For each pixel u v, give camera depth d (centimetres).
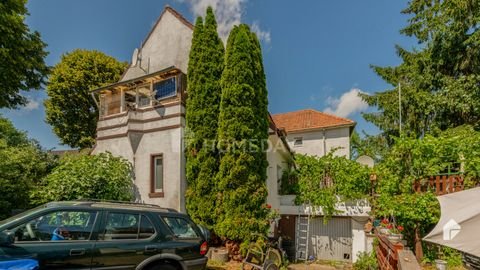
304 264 1194
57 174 1037
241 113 1010
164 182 1096
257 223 939
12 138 1459
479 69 1364
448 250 929
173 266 533
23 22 1070
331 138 2203
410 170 1065
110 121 1267
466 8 1265
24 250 409
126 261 479
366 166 1238
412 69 1681
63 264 428
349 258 1311
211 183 1026
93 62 2208
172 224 559
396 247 533
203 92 1088
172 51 1328
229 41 1093
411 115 1620
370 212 1142
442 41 1434
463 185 989
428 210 954
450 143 1031
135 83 1262
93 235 468
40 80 1204
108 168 1085
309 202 1346
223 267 842
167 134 1129
